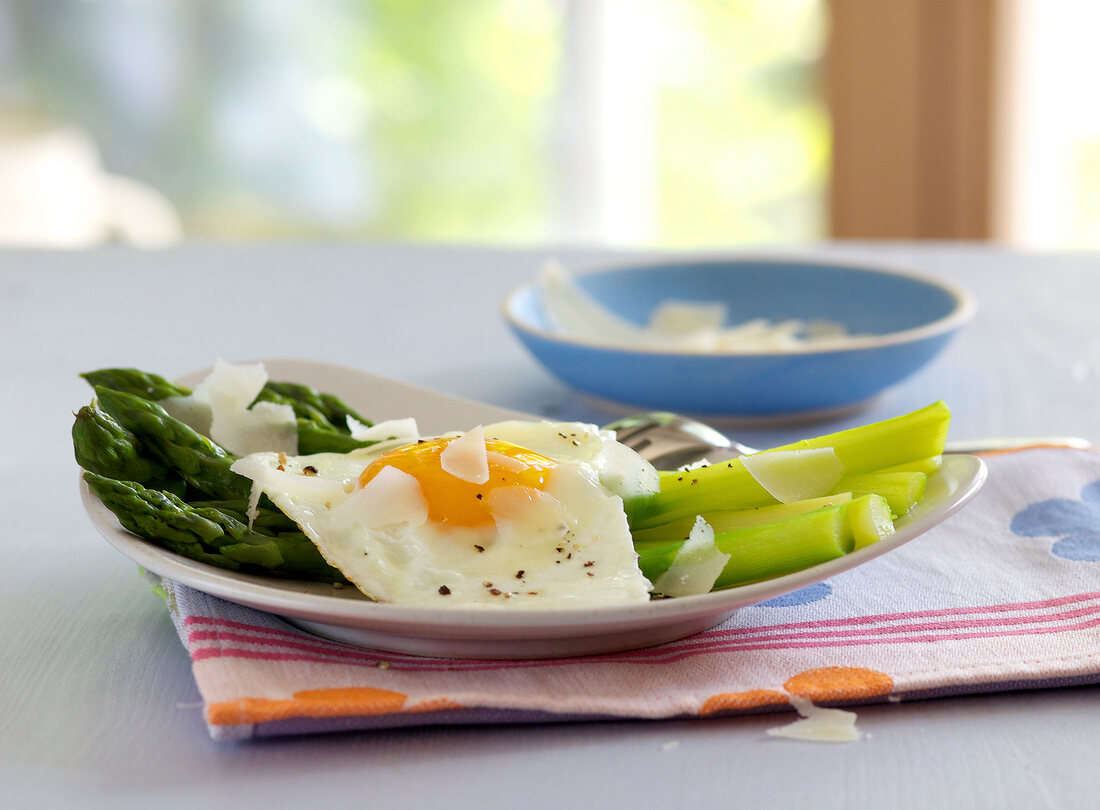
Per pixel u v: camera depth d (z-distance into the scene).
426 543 0.49
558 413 0.73
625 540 0.49
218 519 0.50
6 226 2.15
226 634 0.47
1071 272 1.09
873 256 1.18
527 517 0.49
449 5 2.12
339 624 0.47
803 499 0.52
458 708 0.46
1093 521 0.56
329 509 0.50
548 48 2.13
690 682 0.47
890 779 0.45
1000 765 0.45
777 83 2.09
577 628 0.46
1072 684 0.48
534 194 2.21
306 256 1.22
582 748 0.46
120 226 2.21
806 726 0.46
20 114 2.13
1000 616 0.50
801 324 0.84
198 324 0.96
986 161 1.94
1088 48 1.87
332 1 2.11
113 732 0.47
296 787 0.44
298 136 2.17
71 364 0.83
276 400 0.59
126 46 2.13
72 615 0.52
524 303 0.77
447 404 0.63
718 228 2.19
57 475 0.65
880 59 1.95
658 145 2.17
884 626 0.50
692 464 0.58
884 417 0.71
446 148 2.18
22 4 2.09
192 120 2.16
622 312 0.86
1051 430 0.69
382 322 0.96
